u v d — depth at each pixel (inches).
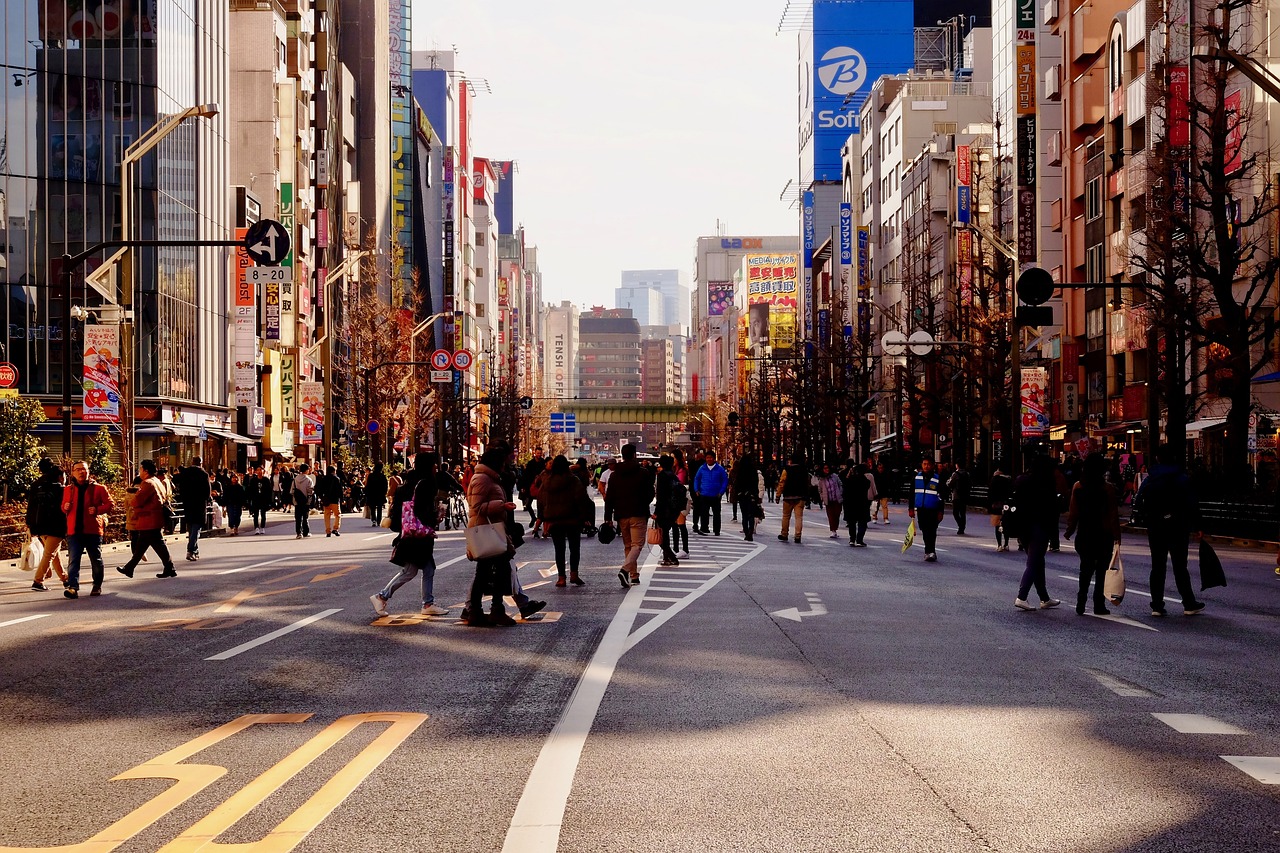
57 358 2135.8
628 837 226.1
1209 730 321.1
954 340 2299.5
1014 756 291.4
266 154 2768.2
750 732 318.0
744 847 220.1
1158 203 1359.5
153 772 283.3
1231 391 1261.1
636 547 747.4
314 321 3122.5
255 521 1647.4
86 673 434.3
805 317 5172.2
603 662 436.8
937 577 794.2
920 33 5019.7
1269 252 1485.0
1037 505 611.8
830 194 5073.8
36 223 2135.8
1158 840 223.9
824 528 1517.0
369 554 1089.4
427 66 6235.2
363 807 248.5
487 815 241.8
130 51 2188.7
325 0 3267.7
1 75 2116.1
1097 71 2306.8
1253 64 991.0
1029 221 2596.0
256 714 352.2
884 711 346.0
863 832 229.0
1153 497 593.0
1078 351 2395.4
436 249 5344.5
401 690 386.0
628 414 6865.2
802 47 5418.3
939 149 3442.4
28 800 260.8
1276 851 217.3
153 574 893.8
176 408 2240.4
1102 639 498.9
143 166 2188.7
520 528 561.9
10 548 1047.0
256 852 219.1
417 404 3233.3
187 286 2295.8
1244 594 706.2
